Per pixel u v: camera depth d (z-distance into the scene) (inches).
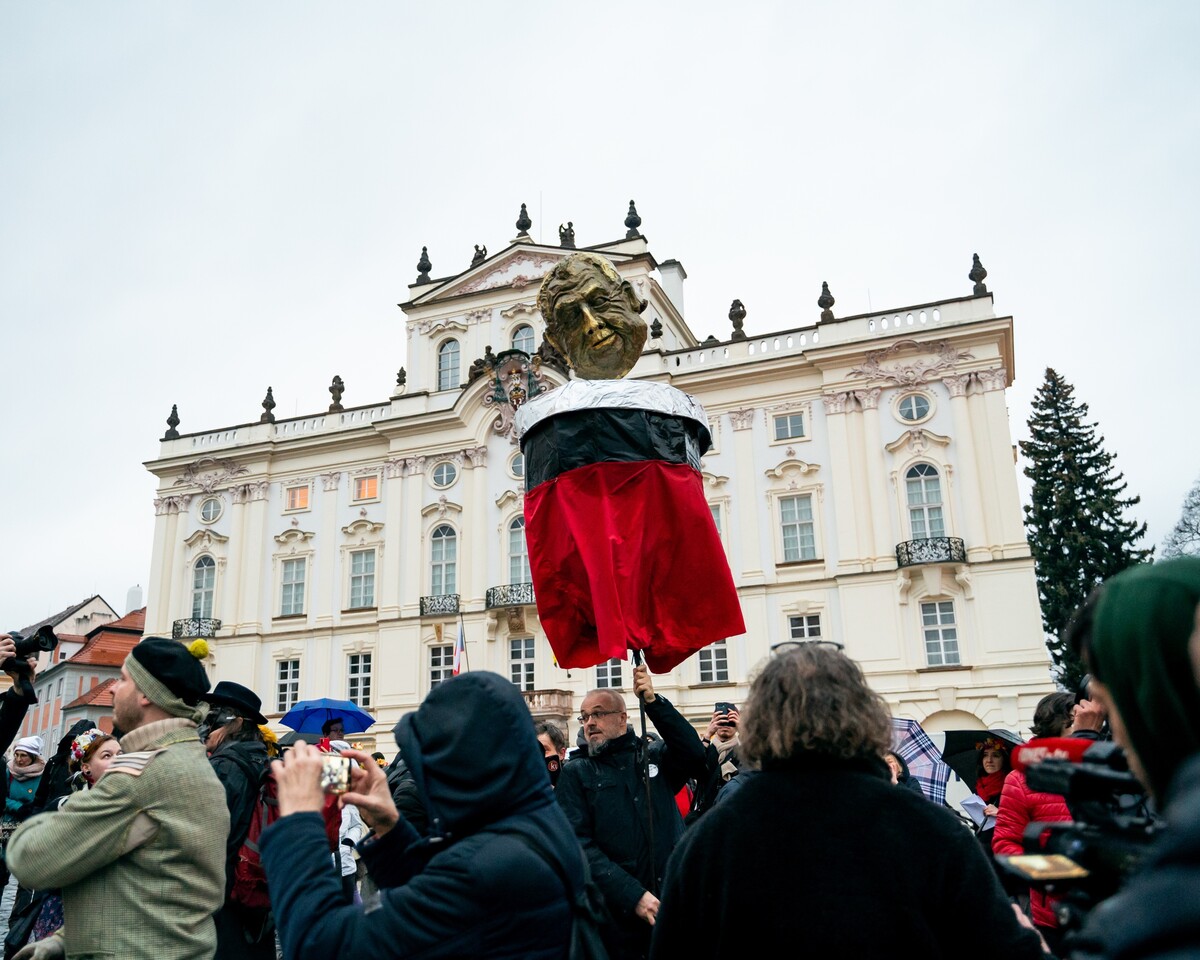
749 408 1305.4
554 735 293.1
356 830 372.5
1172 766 65.8
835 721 108.1
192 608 1528.1
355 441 1505.9
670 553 222.4
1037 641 1099.3
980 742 305.4
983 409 1192.2
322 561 1481.3
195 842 148.9
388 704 1368.1
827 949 97.9
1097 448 1996.8
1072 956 75.2
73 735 301.7
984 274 1242.6
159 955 143.0
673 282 1651.1
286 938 103.3
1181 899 42.7
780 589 1227.2
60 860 140.1
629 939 193.2
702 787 260.2
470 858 104.0
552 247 1485.0
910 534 1188.5
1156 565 71.9
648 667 228.5
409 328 1551.4
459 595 1374.3
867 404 1240.2
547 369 1359.5
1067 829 90.5
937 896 101.3
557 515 229.1
